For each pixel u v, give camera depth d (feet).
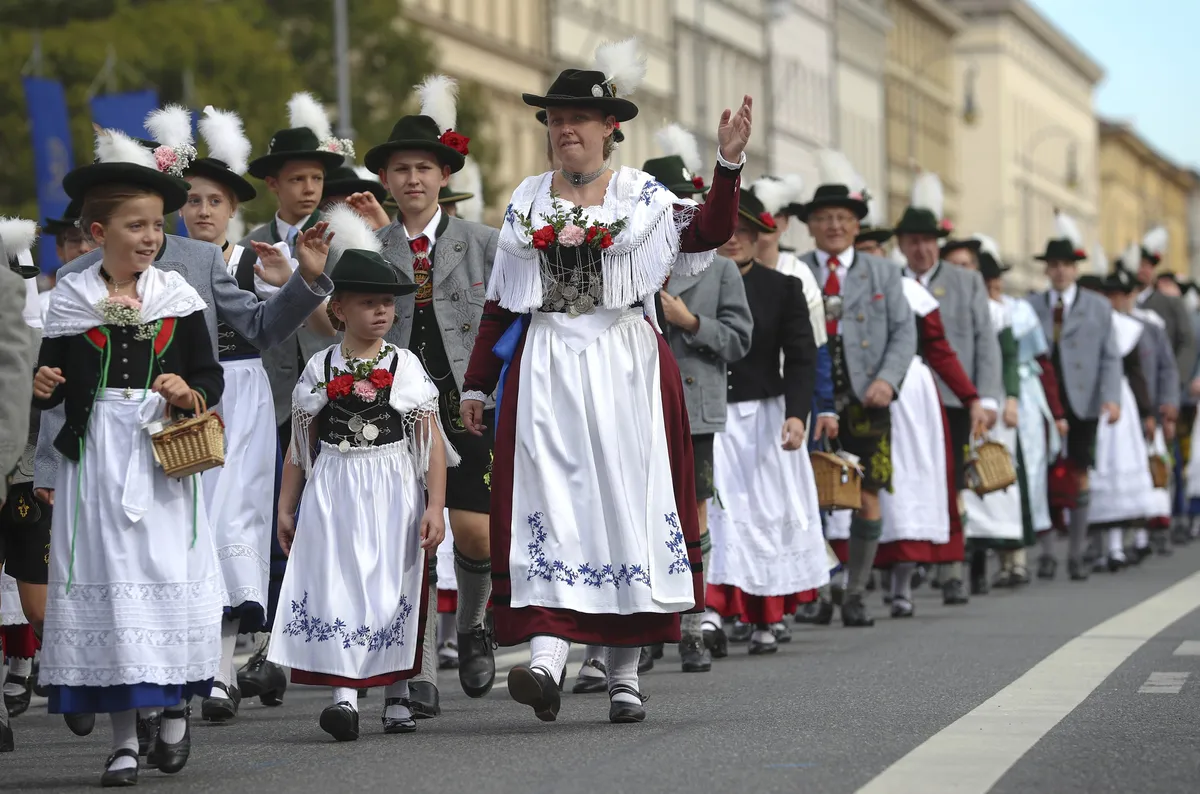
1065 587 120.26
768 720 58.75
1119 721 57.21
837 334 96.32
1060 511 131.03
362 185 89.86
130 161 53.26
